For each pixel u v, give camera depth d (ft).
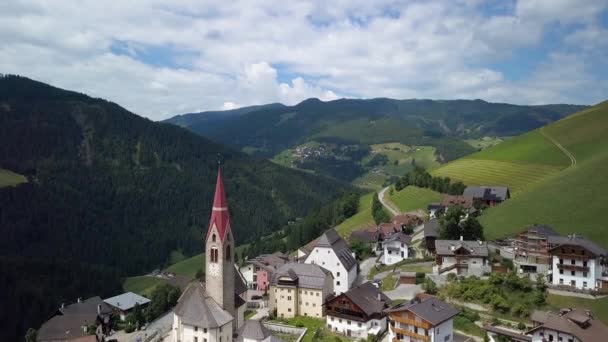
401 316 304.50
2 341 584.40
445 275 412.77
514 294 355.97
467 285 373.81
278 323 400.06
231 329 344.90
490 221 542.16
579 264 365.81
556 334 289.53
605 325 297.53
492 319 337.11
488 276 404.77
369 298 370.32
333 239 483.92
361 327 351.46
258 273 550.77
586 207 501.97
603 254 365.81
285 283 425.28
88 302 546.26
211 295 347.77
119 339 474.49
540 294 348.18
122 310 549.95
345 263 459.73
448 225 475.31
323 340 350.23
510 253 442.50
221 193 347.36
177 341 343.67
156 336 441.27
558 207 522.88
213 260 345.51
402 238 516.32
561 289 364.99
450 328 308.40
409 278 419.33
